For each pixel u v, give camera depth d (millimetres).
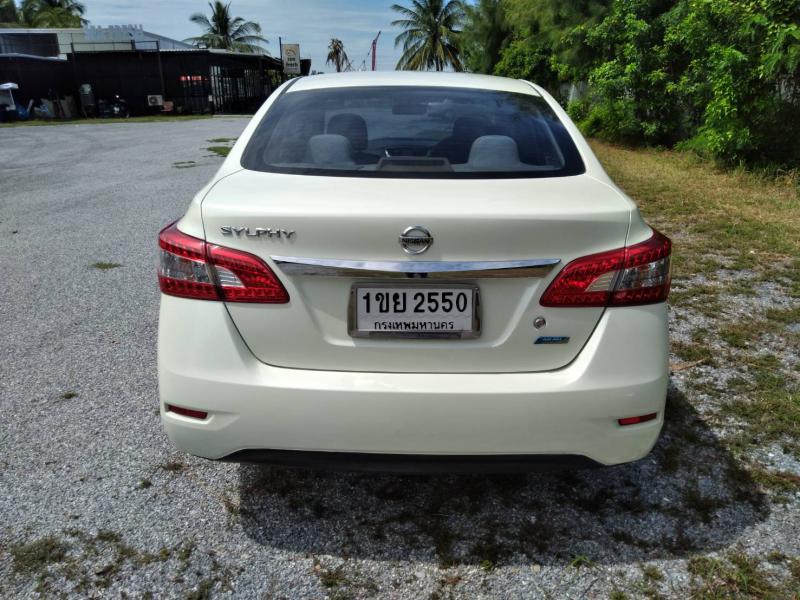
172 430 2014
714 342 3717
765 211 6945
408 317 1904
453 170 2191
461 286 1891
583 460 1979
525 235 1852
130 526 2244
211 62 39281
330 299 1906
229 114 39438
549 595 1955
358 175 2156
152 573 2031
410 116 2553
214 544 2164
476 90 2809
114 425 2896
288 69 44344
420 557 2113
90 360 3576
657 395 1970
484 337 1923
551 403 1894
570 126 2596
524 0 20562
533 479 2518
